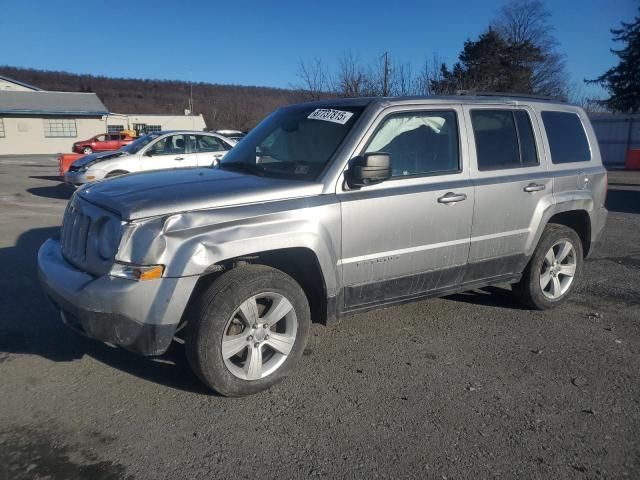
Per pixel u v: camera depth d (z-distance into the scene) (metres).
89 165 12.23
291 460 2.93
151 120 59.22
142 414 3.33
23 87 51.88
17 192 14.72
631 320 5.13
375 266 4.02
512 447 3.09
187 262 3.22
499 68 37.69
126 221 3.24
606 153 31.30
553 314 5.26
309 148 4.13
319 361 4.12
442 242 4.34
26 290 5.55
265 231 3.46
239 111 61.25
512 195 4.71
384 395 3.63
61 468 2.82
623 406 3.56
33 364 3.92
